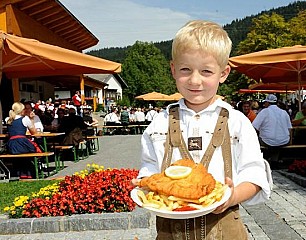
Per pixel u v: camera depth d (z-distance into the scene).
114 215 5.37
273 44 43.00
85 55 9.71
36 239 5.07
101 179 6.11
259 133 10.35
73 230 5.31
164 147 2.29
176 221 2.17
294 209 6.05
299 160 9.63
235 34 67.56
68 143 12.72
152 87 76.62
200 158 2.19
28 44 8.88
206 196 1.87
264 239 4.79
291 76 14.86
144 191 2.06
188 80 2.13
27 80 19.50
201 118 2.23
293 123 12.02
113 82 70.44
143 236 5.00
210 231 2.13
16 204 5.76
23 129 9.62
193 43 2.07
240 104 14.94
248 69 13.11
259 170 2.14
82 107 21.25
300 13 45.59
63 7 15.82
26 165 9.56
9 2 13.20
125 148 17.75
